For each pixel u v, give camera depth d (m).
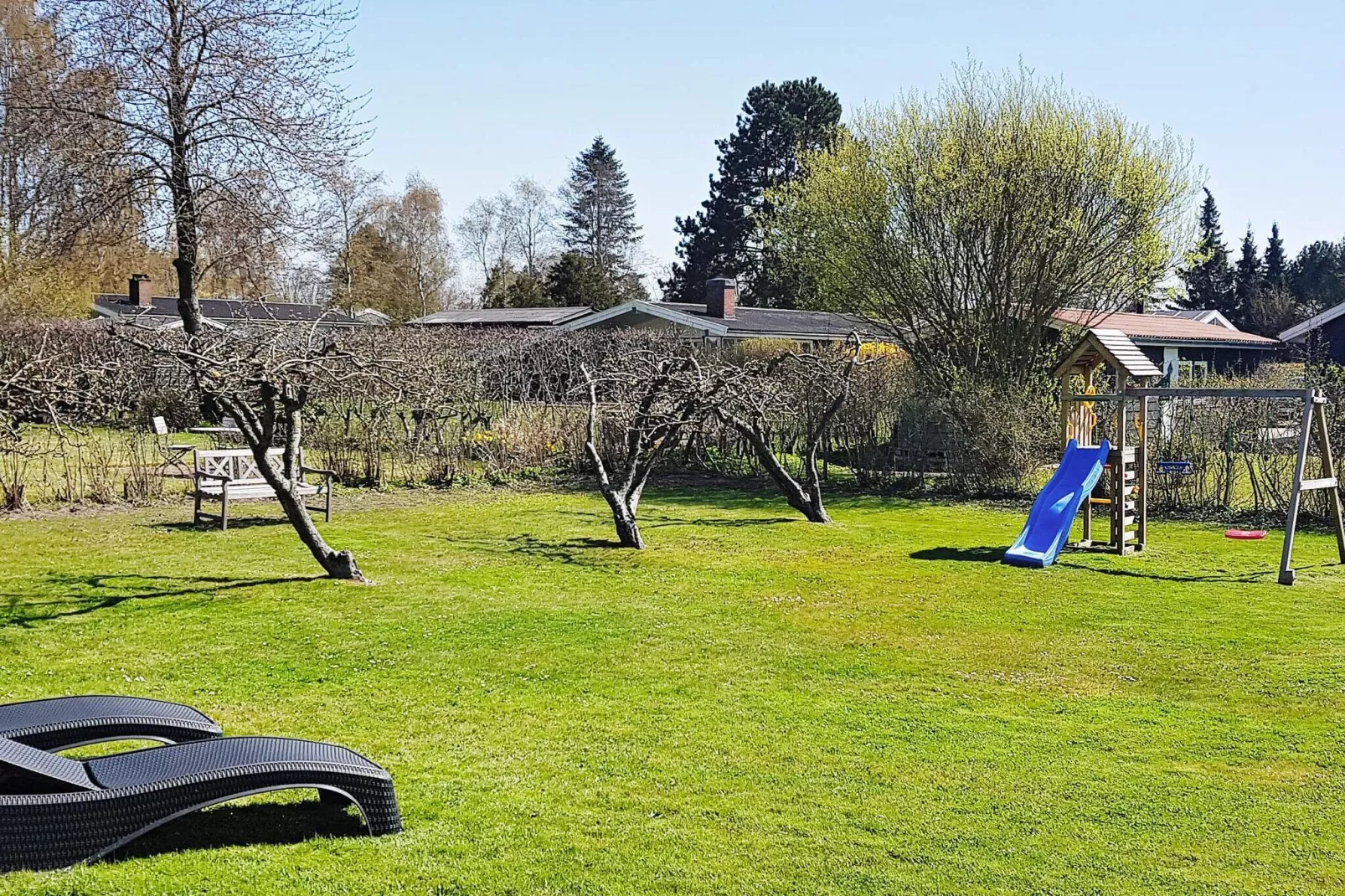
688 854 4.32
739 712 6.29
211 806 4.51
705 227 57.22
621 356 17.48
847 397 15.40
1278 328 51.88
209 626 8.12
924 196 20.05
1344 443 13.94
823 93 55.94
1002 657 7.66
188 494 13.71
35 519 13.25
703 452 19.80
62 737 4.66
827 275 23.16
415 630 8.10
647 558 11.41
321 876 3.99
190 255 23.94
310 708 6.22
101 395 16.17
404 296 58.03
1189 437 15.46
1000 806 4.89
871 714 6.29
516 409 19.33
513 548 11.87
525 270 70.50
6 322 25.03
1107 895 4.04
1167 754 5.66
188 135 23.47
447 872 4.08
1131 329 29.19
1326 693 6.78
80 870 3.88
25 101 23.09
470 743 5.66
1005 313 19.91
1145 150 19.84
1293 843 4.52
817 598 9.55
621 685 6.79
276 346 10.45
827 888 4.05
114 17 22.84
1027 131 19.50
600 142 71.88
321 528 13.14
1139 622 8.71
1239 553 12.07
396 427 18.23
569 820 4.64
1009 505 16.08
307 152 24.19
